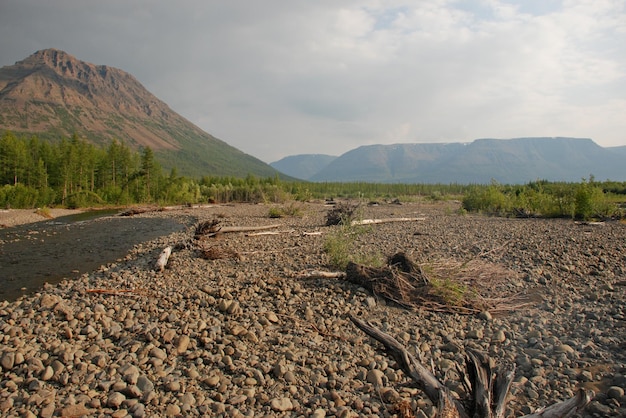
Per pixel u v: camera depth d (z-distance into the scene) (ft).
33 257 50.80
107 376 17.66
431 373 14.52
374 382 17.81
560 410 12.17
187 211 122.72
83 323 24.00
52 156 167.32
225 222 82.23
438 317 26.16
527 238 53.93
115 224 88.99
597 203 86.02
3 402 15.12
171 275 37.17
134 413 14.98
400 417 14.57
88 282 36.32
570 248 45.93
